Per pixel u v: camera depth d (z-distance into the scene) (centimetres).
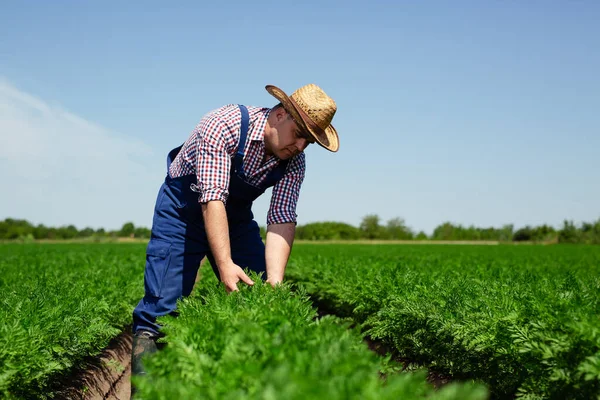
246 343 308
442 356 610
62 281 887
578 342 402
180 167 533
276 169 542
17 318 520
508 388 500
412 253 2839
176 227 537
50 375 544
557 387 424
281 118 507
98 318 656
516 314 478
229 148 507
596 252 3284
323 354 288
